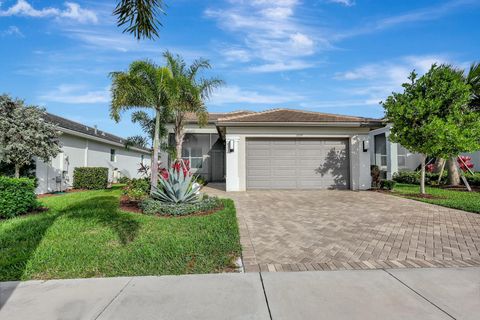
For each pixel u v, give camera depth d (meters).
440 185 14.70
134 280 3.53
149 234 5.47
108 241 5.05
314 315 2.71
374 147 18.05
